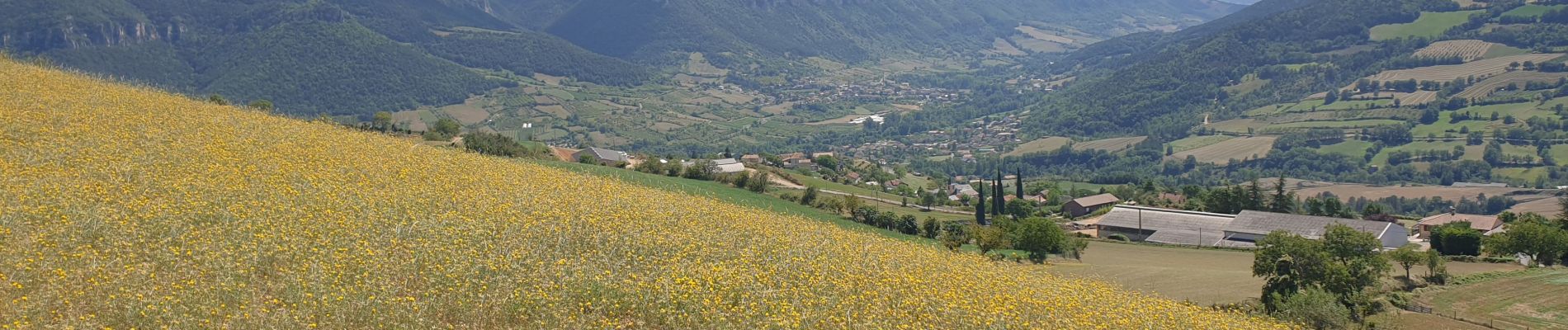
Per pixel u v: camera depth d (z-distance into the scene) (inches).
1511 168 6978.4
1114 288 1181.7
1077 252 2183.8
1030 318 902.4
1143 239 3277.6
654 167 3152.1
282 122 1681.8
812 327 757.9
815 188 3117.6
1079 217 4532.5
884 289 900.0
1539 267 2214.6
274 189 1031.0
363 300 685.3
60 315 612.4
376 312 670.5
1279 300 1461.6
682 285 794.2
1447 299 1733.5
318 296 684.1
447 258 810.8
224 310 651.5
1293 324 1238.9
